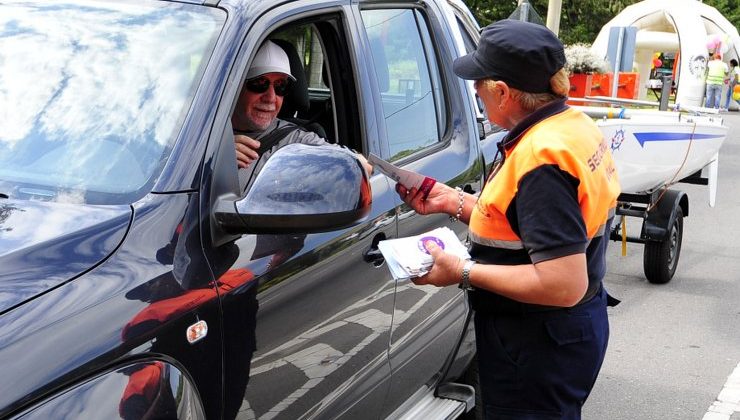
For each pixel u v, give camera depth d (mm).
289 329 2428
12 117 2416
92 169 2250
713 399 4965
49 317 1781
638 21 21656
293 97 3389
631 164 6551
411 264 2555
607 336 2713
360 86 3109
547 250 2357
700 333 6070
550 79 2479
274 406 2400
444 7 4039
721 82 22656
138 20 2621
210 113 2312
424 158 3471
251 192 2203
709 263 8039
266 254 2357
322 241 2602
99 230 2006
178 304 2012
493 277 2469
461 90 3951
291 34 3338
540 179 2367
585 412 4742
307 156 2238
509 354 2613
